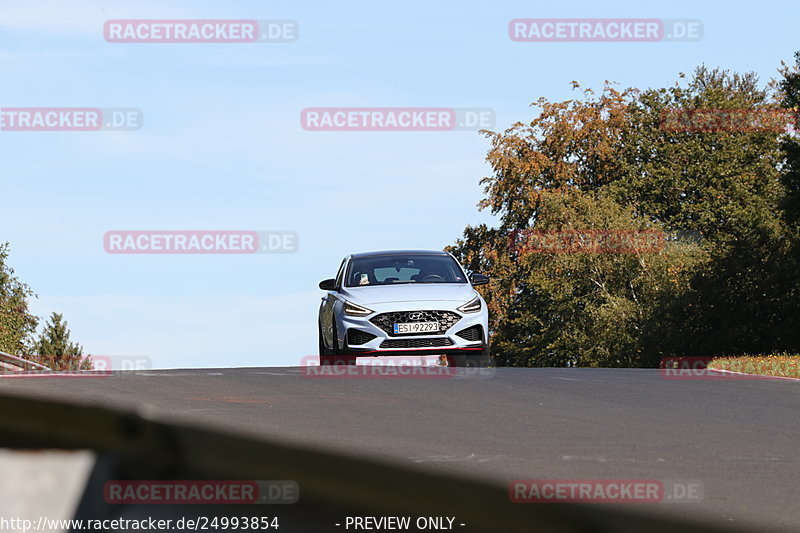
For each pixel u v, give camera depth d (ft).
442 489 14.44
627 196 611.47
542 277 554.87
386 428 99.55
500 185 590.96
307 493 14.71
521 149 596.29
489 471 74.23
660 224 563.89
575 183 613.11
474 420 107.04
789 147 456.86
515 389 141.18
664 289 499.51
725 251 464.65
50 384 140.67
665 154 638.12
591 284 547.49
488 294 598.34
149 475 15.44
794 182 451.12
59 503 15.57
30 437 15.65
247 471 14.97
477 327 184.34
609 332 512.22
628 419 110.22
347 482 14.55
